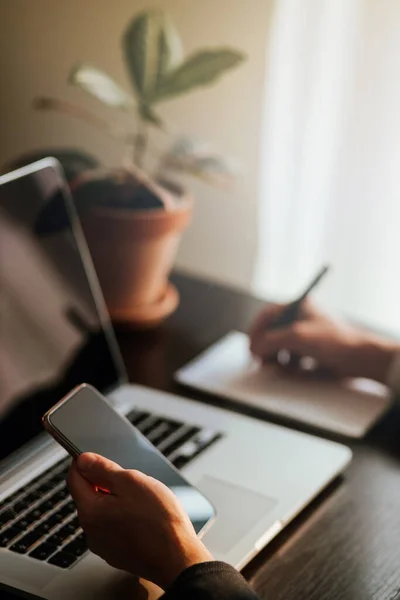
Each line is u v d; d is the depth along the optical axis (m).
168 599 0.69
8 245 0.99
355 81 1.57
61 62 1.77
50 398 0.99
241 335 1.27
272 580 0.82
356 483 0.98
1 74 1.82
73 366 1.03
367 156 1.61
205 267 1.82
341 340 1.16
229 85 1.68
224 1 1.63
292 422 1.08
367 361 1.15
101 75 1.24
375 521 0.92
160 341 1.24
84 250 1.10
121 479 0.74
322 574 0.83
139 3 1.68
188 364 1.19
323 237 1.71
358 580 0.83
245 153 1.73
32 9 1.75
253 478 0.94
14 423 0.94
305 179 1.69
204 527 0.81
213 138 1.73
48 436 0.97
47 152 1.28
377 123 1.58
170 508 0.73
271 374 1.17
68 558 0.80
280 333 1.17
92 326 1.08
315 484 0.94
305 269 1.76
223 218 1.78
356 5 1.53
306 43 1.60
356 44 1.55
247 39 1.65
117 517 0.73
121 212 1.16
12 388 0.94
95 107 1.76
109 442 0.83
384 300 1.70
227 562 0.81
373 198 1.63
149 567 0.72
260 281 1.82
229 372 1.17
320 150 1.67
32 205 1.04
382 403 1.12
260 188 1.74
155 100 1.26
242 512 0.88
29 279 1.00
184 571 0.70
